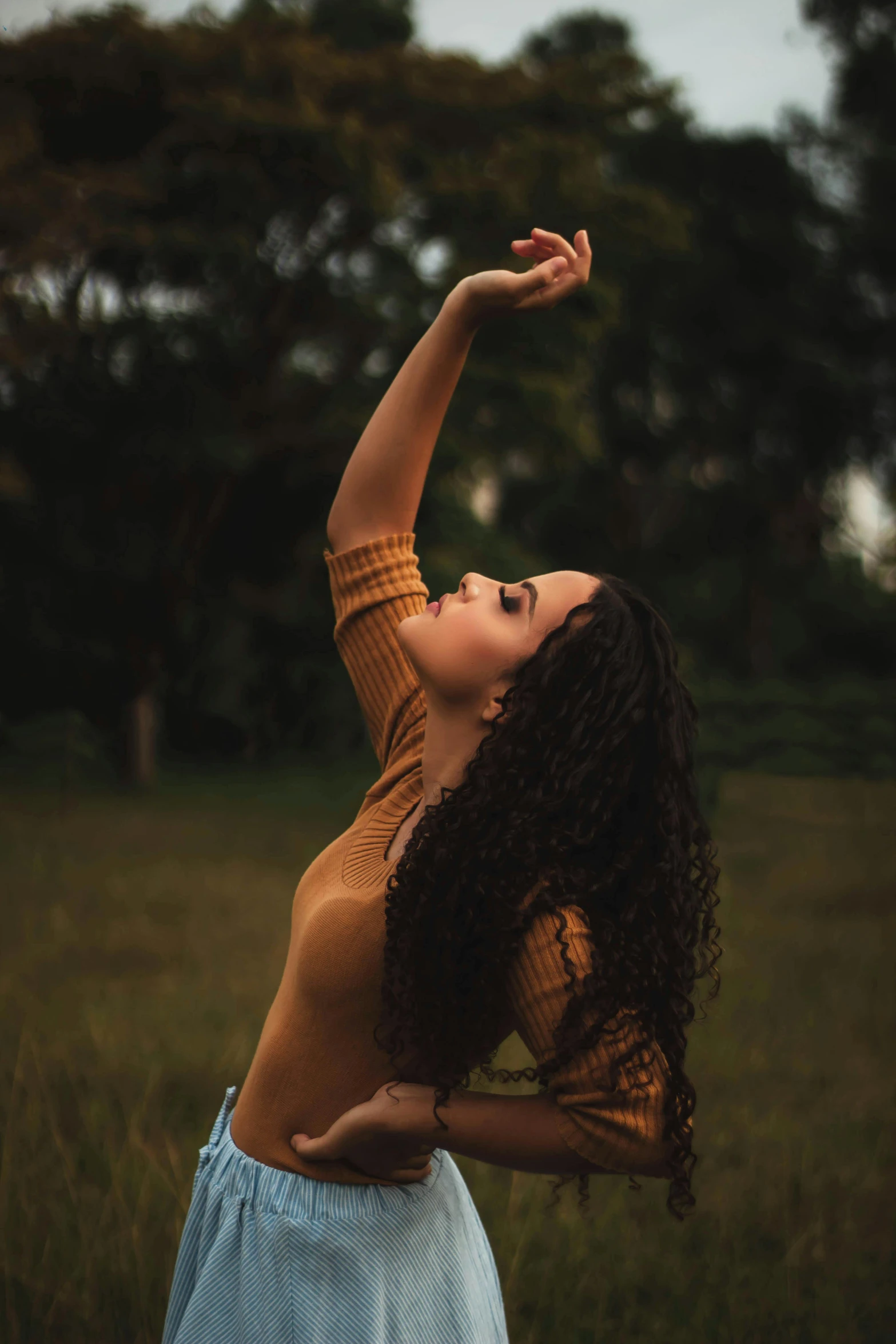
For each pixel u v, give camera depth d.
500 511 27.09
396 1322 1.25
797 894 7.74
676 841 1.20
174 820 12.08
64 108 14.91
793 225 24.22
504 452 15.74
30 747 14.70
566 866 1.15
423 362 1.46
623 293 21.19
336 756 18.73
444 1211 1.33
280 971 5.64
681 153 23.75
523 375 15.13
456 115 15.78
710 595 26.62
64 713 15.37
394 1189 1.27
